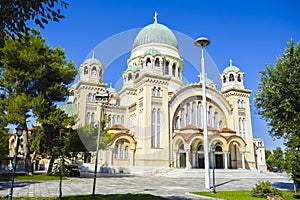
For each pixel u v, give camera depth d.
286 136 18.17
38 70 25.47
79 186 19.44
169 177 31.38
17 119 24.83
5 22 6.87
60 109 25.77
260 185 15.57
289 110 18.33
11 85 25.97
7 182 21.61
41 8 6.87
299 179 16.25
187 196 15.47
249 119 50.81
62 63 28.64
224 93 52.09
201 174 34.47
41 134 27.09
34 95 27.09
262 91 20.45
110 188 18.55
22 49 24.59
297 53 19.12
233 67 53.59
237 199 14.08
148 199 13.12
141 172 32.50
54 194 14.86
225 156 42.72
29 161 27.25
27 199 12.62
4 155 39.25
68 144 14.42
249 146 49.25
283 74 18.98
